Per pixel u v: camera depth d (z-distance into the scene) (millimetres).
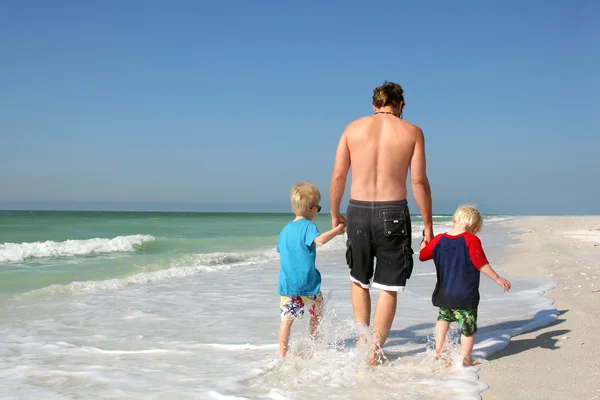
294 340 3865
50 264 9312
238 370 3227
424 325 4492
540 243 12703
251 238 16281
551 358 3373
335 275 8102
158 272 8328
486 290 6250
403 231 3414
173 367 3332
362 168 3504
